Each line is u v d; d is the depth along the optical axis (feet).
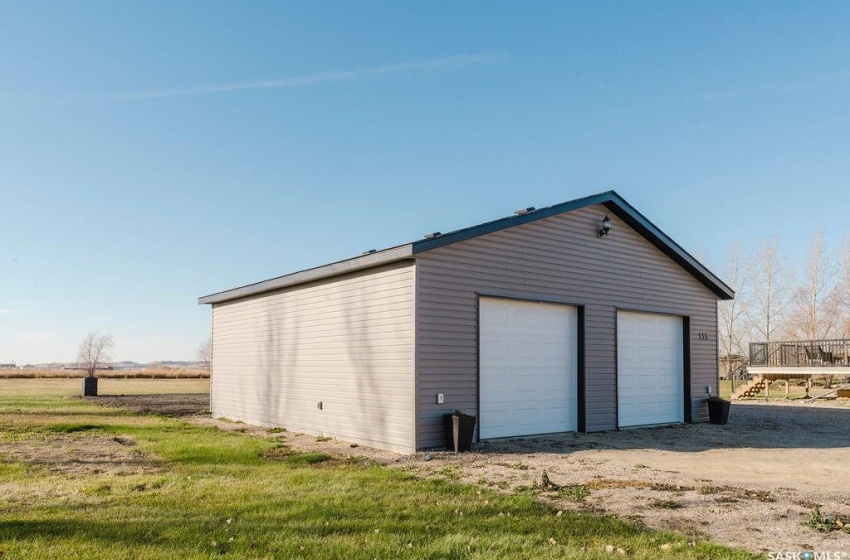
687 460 30.48
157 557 14.99
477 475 26.18
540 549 15.72
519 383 38.40
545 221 40.19
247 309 51.83
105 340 170.30
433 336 33.83
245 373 51.39
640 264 46.50
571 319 41.91
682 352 49.93
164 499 21.17
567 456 31.37
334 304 40.19
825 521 18.37
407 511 19.53
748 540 16.81
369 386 36.29
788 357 81.00
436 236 35.17
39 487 23.21
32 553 15.16
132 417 53.98
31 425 45.65
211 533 17.03
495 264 37.19
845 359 74.90
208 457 30.89
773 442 37.83
